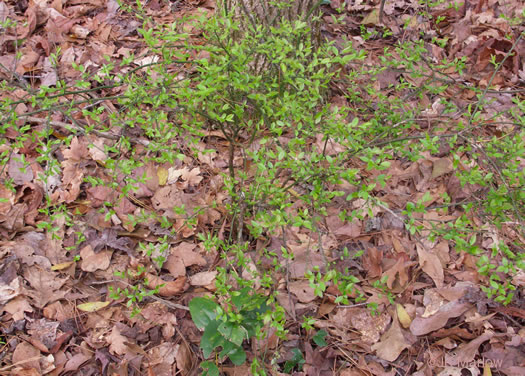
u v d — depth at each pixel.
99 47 3.81
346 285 2.10
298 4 3.19
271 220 1.87
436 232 2.01
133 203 2.99
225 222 2.89
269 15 3.15
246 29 2.90
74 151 3.07
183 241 2.84
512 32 4.10
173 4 4.16
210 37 2.36
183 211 2.41
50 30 3.83
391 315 2.61
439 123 3.18
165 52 2.13
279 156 1.81
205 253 2.79
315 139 3.32
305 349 2.43
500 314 2.62
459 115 3.46
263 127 3.14
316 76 1.95
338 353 2.47
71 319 2.49
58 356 2.35
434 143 2.18
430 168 3.25
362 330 2.56
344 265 2.77
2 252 2.63
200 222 2.90
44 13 3.95
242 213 2.51
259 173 2.10
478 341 2.47
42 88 2.13
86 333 2.46
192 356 2.42
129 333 2.45
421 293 2.73
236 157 3.22
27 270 2.61
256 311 2.34
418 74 2.96
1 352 2.32
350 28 4.30
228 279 2.62
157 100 2.07
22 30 3.77
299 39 2.67
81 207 2.92
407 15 4.44
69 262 2.67
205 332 2.31
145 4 4.19
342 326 2.57
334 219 2.96
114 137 2.98
